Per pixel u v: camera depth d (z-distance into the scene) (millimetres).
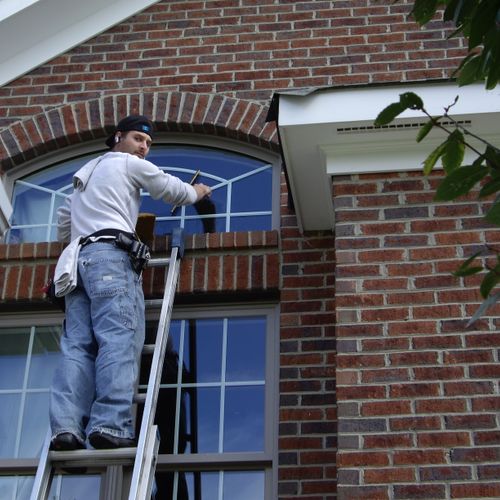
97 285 5805
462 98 6242
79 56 7930
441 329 5906
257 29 7895
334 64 7672
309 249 6918
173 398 6559
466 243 6191
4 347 6910
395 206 6344
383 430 5613
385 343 5883
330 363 6500
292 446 6246
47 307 6973
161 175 6395
